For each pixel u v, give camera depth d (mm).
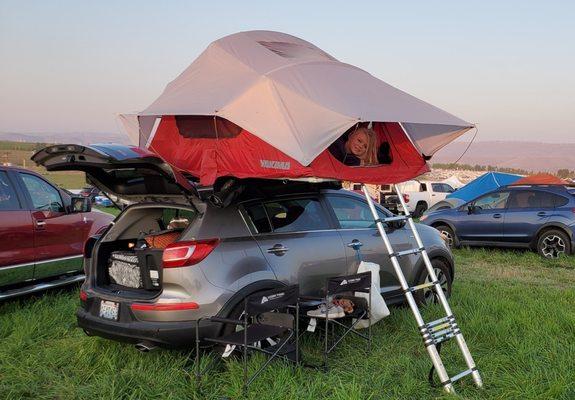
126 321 4719
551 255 12016
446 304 4910
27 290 6863
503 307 6684
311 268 5406
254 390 4305
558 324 5969
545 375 4559
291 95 4680
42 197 7363
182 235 4762
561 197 12211
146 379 4504
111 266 5285
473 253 12789
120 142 5543
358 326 5508
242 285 4773
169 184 4859
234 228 4949
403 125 5477
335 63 5379
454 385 4578
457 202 14789
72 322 6172
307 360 5035
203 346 4652
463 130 5359
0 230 6559
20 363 4984
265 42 5605
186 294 4570
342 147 4941
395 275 6410
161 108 5016
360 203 6312
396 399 4238
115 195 5410
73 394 4355
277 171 4582
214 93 4969
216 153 4883
